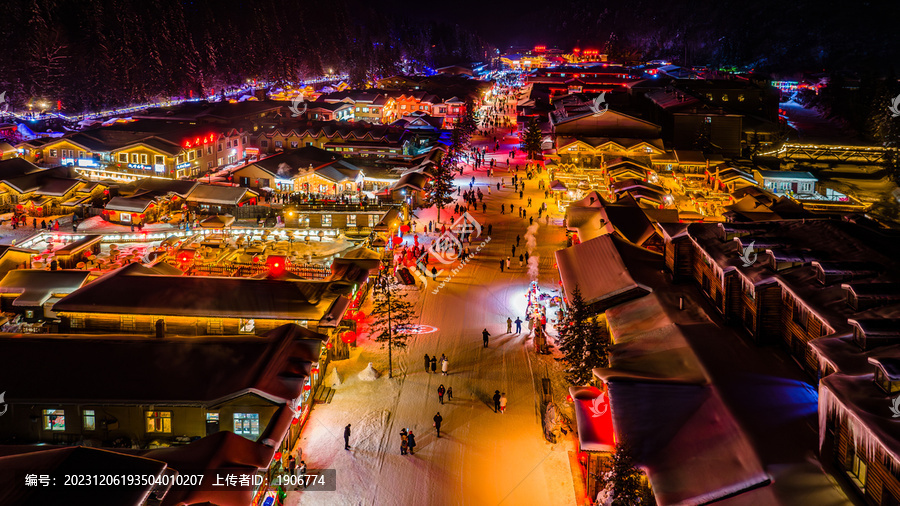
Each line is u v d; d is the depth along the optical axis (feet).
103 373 136.15
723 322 149.18
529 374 166.81
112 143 408.05
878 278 118.83
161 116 556.10
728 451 104.12
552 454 132.87
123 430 133.80
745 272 141.79
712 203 341.00
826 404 97.96
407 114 646.74
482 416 147.02
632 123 435.94
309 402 148.97
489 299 219.82
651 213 286.05
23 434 133.69
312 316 171.94
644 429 113.91
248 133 481.05
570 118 442.91
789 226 157.07
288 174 371.97
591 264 200.54
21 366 136.36
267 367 138.62
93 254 259.60
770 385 118.73
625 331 158.92
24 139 501.15
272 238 288.71
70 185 327.26
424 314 206.18
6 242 280.31
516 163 466.29
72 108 634.02
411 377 164.96
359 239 291.38
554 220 321.52
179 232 291.38
